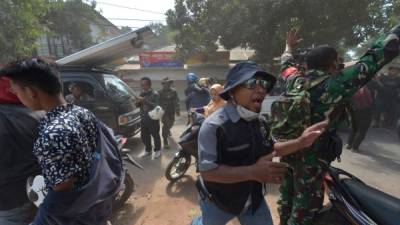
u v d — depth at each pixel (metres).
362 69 1.86
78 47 19.86
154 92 5.88
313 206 2.23
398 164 4.95
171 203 3.88
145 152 5.95
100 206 1.68
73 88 5.67
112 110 5.89
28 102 1.58
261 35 11.96
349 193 1.99
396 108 7.72
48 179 1.46
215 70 18.20
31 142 1.86
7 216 1.95
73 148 1.48
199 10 14.66
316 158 2.17
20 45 9.77
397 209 1.80
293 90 2.17
